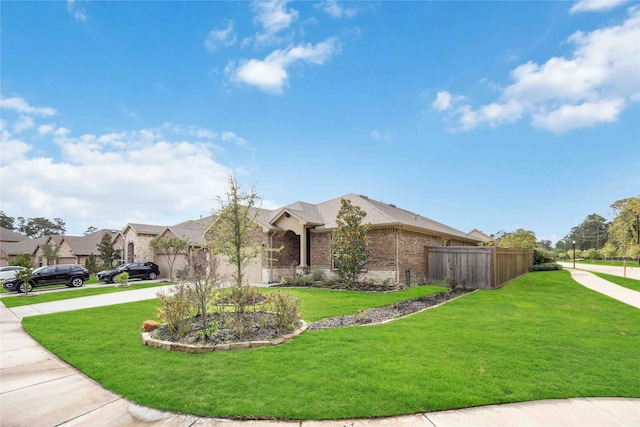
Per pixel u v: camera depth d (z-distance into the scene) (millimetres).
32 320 10625
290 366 5691
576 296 14156
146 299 14883
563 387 4891
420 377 5168
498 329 8195
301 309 11047
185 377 5348
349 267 16828
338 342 7074
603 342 7148
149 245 30672
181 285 8516
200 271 9000
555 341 7176
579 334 7801
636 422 4004
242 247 12984
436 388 4797
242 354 6379
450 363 5781
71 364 6270
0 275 29703
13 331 9344
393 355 6203
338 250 17172
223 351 6605
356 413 4172
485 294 14625
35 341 8070
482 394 4633
